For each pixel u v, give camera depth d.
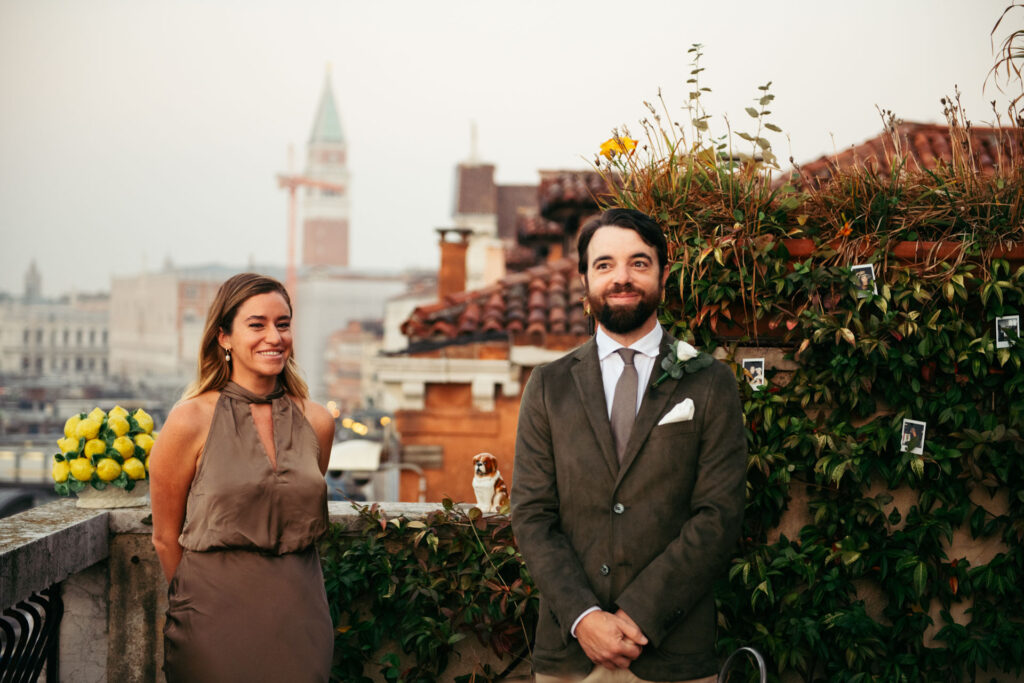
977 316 3.29
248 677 2.61
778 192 3.41
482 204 62.81
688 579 2.39
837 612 3.22
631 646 2.35
